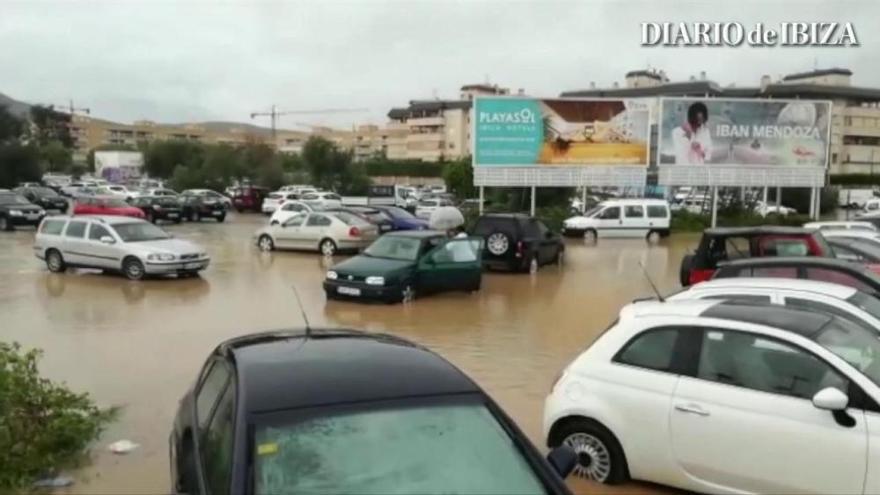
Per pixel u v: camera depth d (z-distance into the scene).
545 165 33.00
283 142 143.38
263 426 3.21
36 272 18.97
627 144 33.31
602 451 5.55
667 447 5.22
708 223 36.06
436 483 3.13
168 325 12.66
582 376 5.68
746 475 4.89
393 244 15.96
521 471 3.25
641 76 94.38
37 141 83.19
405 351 4.05
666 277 19.80
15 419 6.26
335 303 15.08
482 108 32.50
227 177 58.97
